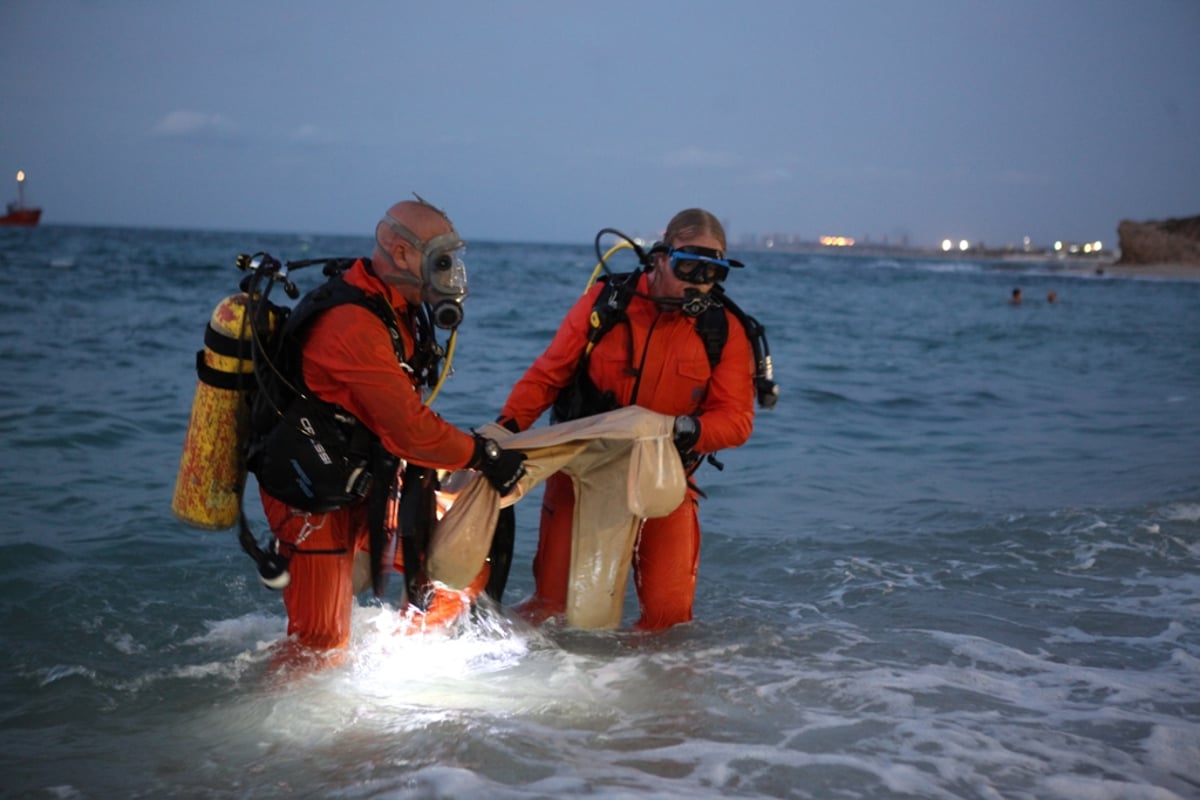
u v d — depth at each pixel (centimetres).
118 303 1880
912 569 480
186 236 15375
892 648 372
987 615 414
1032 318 2578
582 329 366
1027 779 270
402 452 314
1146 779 271
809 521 568
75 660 353
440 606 366
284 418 315
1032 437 863
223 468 329
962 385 1205
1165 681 342
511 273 4416
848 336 1853
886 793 260
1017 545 518
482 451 326
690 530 378
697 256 343
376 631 374
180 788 260
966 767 276
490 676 338
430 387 348
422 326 335
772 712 311
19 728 299
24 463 629
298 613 335
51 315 1586
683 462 360
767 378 371
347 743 285
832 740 291
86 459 649
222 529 337
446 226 317
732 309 369
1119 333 2108
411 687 327
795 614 415
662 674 342
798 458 750
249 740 288
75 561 456
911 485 665
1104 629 397
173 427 755
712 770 270
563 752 279
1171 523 553
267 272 319
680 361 358
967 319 2470
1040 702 322
